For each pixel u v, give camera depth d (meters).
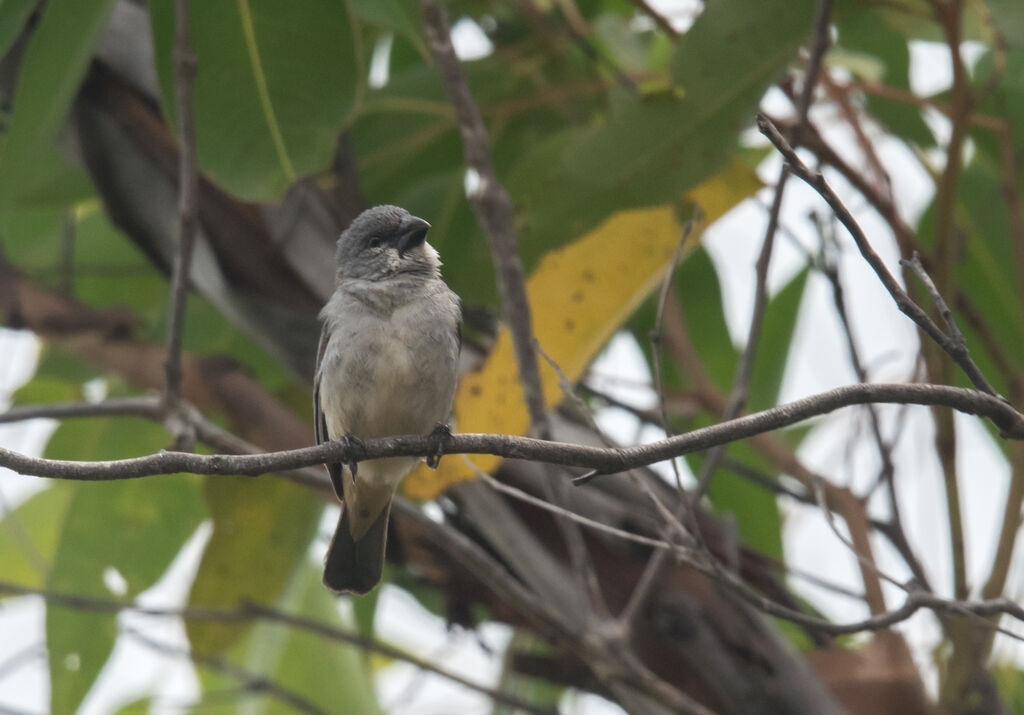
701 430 6.66
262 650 13.15
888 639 10.12
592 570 10.17
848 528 10.43
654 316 13.60
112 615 12.62
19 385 13.53
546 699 12.78
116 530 13.11
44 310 12.05
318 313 11.17
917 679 10.01
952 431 9.84
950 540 9.82
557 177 10.22
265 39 9.34
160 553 13.12
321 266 11.25
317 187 11.48
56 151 11.76
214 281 11.33
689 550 7.77
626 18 13.41
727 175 10.76
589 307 10.18
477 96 12.73
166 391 9.73
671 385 13.90
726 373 13.73
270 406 11.95
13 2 9.05
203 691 13.83
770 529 13.23
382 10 10.46
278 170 9.73
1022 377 11.51
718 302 13.66
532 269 10.83
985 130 11.97
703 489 8.88
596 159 10.09
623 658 8.99
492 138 12.99
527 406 9.08
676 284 13.59
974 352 12.65
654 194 10.22
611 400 12.19
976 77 12.05
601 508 10.29
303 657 13.27
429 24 9.47
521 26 13.17
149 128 11.54
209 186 11.33
